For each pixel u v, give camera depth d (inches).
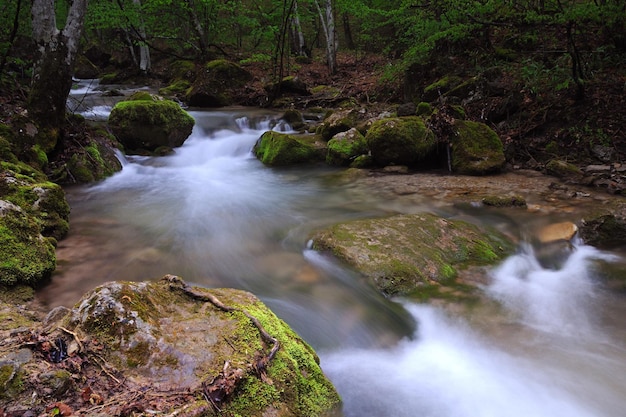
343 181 337.7
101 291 104.8
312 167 387.9
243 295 129.2
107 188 320.2
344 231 209.3
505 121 391.5
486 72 441.4
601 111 350.9
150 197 302.0
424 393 126.1
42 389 80.2
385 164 362.0
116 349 94.5
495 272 191.9
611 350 147.5
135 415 78.7
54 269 175.5
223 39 1005.2
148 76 857.5
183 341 99.9
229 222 253.4
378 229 211.6
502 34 507.8
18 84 370.6
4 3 414.9
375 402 121.6
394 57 751.7
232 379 90.8
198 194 311.1
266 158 403.5
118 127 408.8
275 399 94.7
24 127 294.5
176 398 84.8
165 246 215.8
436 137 354.9
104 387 85.7
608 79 376.5
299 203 288.7
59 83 317.1
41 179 255.0
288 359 105.4
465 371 136.3
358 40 1002.7
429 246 200.8
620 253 214.2
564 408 122.4
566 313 168.7
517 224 240.1
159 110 418.3
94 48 1027.9
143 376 90.1
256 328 108.3
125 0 747.4
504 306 169.5
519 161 350.9
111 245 214.1
